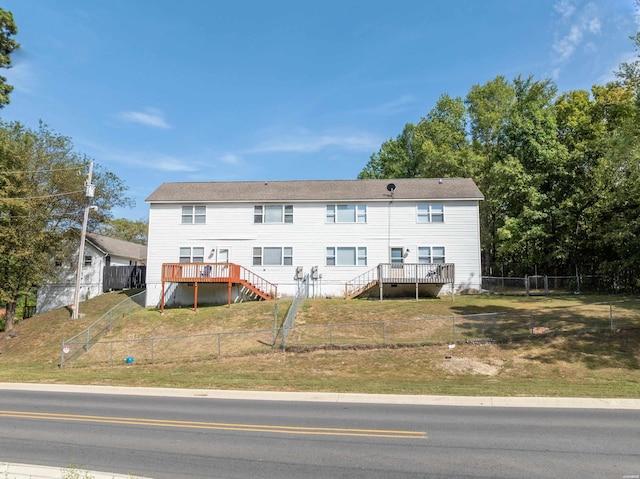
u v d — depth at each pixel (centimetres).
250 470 642
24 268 2816
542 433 821
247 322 2392
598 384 1333
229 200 3131
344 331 2067
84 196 3209
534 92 3794
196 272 2794
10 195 2716
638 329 1736
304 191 3228
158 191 3300
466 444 756
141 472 640
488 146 4062
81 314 2823
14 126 3147
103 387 1457
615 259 3064
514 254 3756
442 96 4403
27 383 1586
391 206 3077
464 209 3042
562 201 3150
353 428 874
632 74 2281
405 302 2633
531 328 1836
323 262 3058
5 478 614
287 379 1498
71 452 744
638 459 671
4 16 2473
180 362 1842
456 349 1741
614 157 2541
